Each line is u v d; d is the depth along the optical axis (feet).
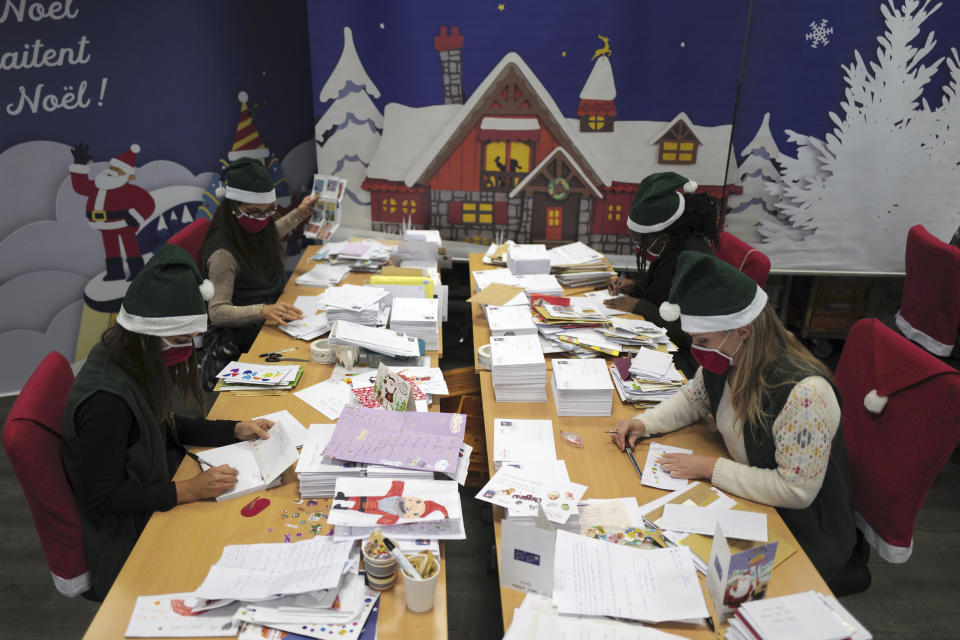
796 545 5.28
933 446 5.72
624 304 9.55
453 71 12.05
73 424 5.31
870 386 6.43
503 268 11.03
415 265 10.85
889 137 11.95
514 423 6.82
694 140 12.21
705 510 5.53
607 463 6.27
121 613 4.56
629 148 12.37
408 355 7.72
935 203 12.36
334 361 8.05
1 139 10.74
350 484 5.51
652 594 4.66
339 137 12.69
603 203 12.85
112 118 11.39
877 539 6.28
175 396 6.64
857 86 11.64
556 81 11.99
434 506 5.28
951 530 9.57
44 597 8.07
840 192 12.37
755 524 5.37
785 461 5.48
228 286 9.22
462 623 7.81
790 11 11.27
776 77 11.71
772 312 5.67
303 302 9.62
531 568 4.70
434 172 12.82
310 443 6.03
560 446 6.52
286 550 4.99
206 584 4.60
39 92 10.77
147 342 5.49
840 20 11.28
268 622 4.43
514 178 12.75
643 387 7.34
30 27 10.41
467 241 13.37
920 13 11.16
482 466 9.04
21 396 5.59
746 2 11.23
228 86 12.16
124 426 5.40
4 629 7.63
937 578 8.71
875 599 8.35
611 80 11.92
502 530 4.66
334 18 11.79
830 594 4.81
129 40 11.11
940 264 9.83
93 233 11.85
